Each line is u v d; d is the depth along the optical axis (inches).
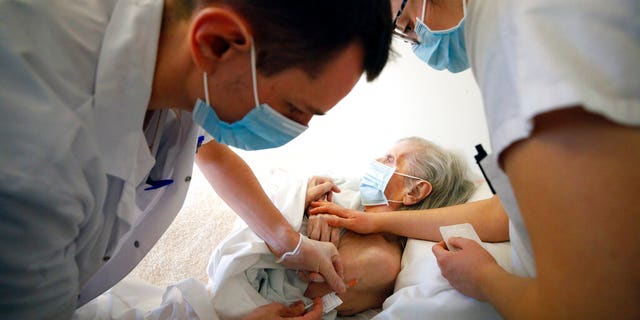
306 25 19.6
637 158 14.5
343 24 20.1
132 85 22.1
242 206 39.5
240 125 25.6
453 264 33.3
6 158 18.8
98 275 35.9
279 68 21.4
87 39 21.6
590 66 15.3
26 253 21.2
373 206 51.6
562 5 16.2
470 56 21.0
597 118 15.0
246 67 21.5
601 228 15.2
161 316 36.7
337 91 23.3
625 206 14.7
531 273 31.0
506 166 18.5
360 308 46.0
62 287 25.0
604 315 16.1
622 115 14.4
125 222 26.8
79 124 20.7
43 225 20.9
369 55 22.8
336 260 41.6
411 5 35.4
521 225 23.4
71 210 21.6
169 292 38.8
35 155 19.3
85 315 36.9
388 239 48.3
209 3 20.6
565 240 16.2
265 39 20.2
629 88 14.8
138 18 22.2
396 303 37.5
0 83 18.9
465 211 43.9
